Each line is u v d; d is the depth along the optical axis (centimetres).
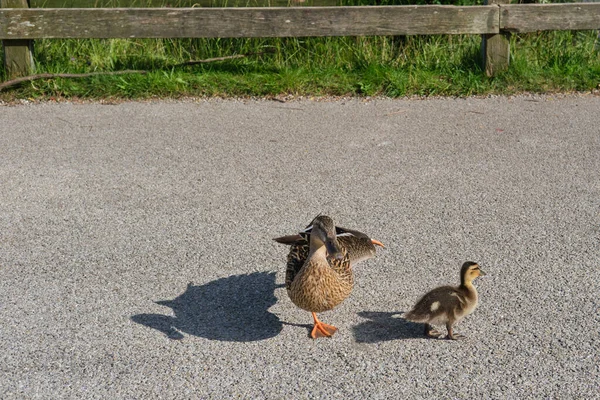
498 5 530
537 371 323
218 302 365
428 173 445
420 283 373
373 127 491
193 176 442
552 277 374
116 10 521
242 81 535
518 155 460
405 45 565
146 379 320
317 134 484
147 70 545
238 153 464
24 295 366
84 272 378
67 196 425
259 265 383
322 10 527
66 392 311
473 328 352
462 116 503
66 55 557
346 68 555
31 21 520
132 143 473
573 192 427
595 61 560
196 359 334
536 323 353
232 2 590
